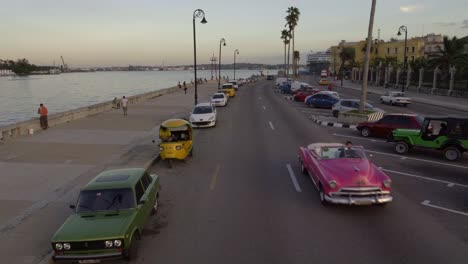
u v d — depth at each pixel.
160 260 7.22
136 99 39.25
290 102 40.53
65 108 63.16
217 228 8.60
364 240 7.89
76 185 11.59
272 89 66.75
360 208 9.67
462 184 11.64
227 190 11.26
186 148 14.55
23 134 20.03
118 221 7.25
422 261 7.04
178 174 13.10
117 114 29.20
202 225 8.78
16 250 7.57
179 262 7.12
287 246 7.67
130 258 7.16
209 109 24.20
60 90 113.38
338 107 26.48
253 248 7.62
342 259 7.13
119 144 17.69
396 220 8.91
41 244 7.83
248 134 20.72
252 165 14.08
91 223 7.20
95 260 6.80
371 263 6.97
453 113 30.06
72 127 22.75
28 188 11.34
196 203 10.23
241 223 8.85
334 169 9.80
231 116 28.89
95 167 13.60
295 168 13.56
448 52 51.34
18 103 72.25
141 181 8.73
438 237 8.00
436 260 7.06
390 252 7.38
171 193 11.09
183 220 9.09
